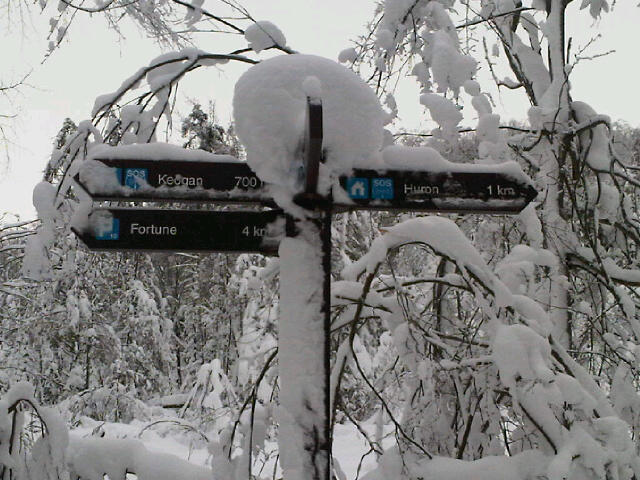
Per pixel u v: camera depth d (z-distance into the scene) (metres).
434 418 3.14
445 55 3.36
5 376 8.04
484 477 2.68
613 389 3.70
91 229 2.32
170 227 2.36
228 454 2.70
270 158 2.29
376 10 3.86
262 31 3.39
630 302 4.21
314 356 2.27
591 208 4.70
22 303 8.98
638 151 5.61
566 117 4.54
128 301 13.36
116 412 10.90
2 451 2.84
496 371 3.11
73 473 2.95
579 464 2.65
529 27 5.13
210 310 16.33
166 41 3.95
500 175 2.51
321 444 2.23
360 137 2.37
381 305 3.12
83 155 3.20
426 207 2.44
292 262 2.31
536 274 4.31
